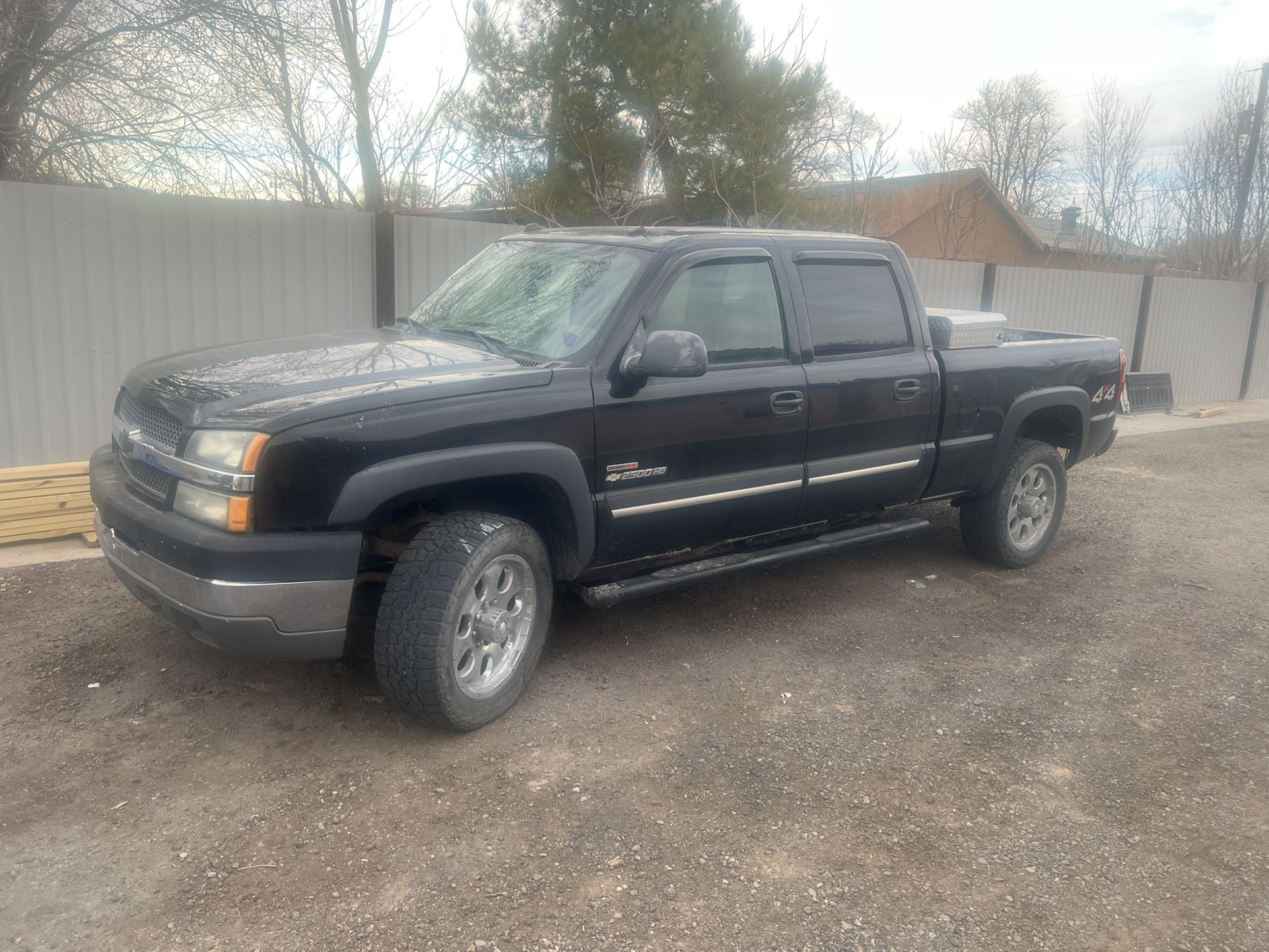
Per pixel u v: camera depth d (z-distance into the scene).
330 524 3.25
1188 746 3.91
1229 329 15.81
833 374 4.69
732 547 4.71
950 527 7.02
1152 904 2.91
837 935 2.71
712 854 3.04
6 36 7.92
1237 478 9.38
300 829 3.06
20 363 6.07
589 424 3.82
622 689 4.16
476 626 3.68
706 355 3.97
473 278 4.75
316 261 7.19
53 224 6.05
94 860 2.87
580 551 3.92
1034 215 34.62
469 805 3.24
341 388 3.40
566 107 12.16
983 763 3.70
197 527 3.23
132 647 4.28
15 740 3.50
